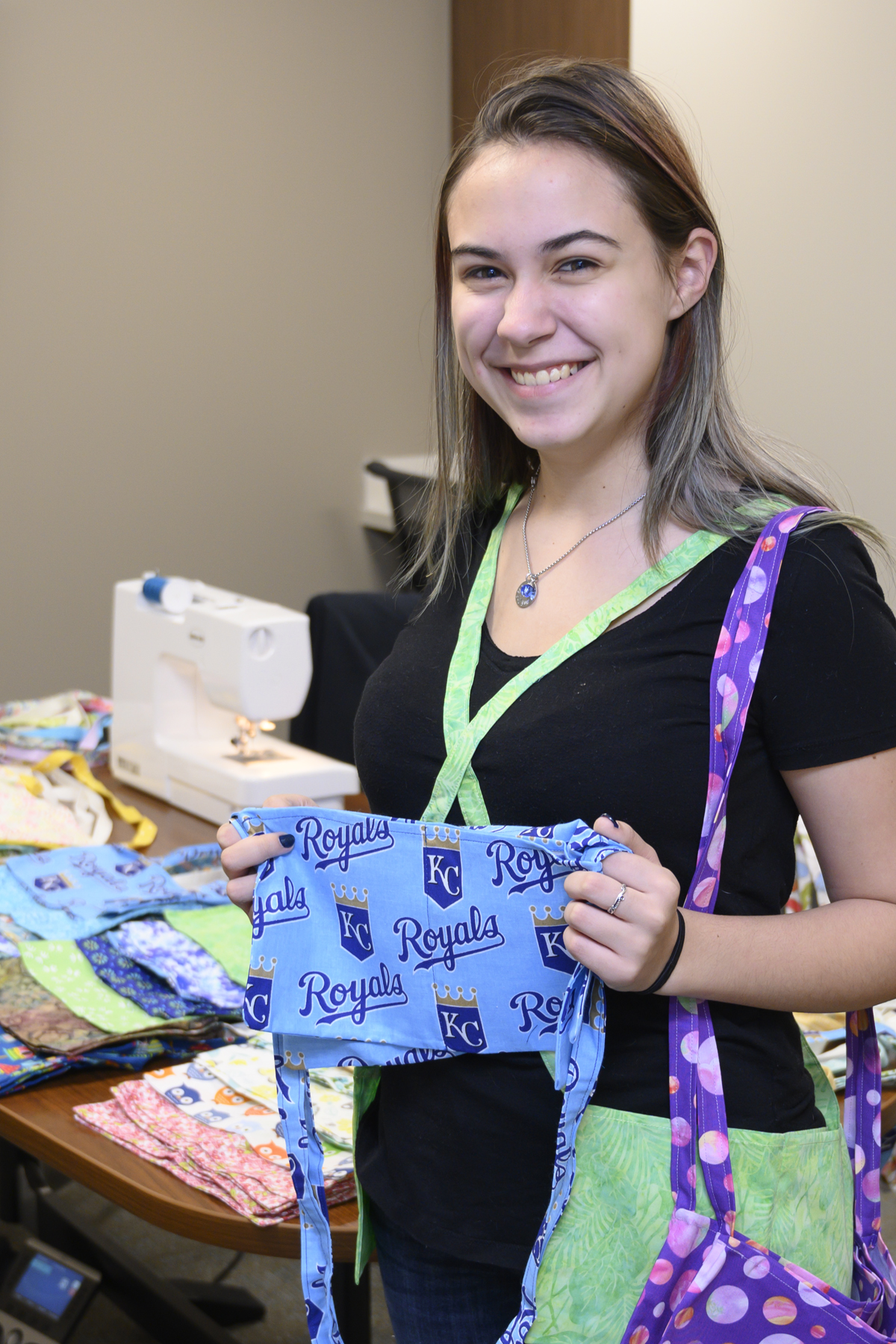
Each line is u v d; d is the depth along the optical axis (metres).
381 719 1.11
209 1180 1.30
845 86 3.01
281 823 1.08
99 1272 1.75
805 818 1.00
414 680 1.10
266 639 2.21
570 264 0.97
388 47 4.54
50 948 1.71
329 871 1.07
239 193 4.35
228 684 2.22
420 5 4.57
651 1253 0.97
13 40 3.87
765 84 3.23
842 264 3.09
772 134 3.23
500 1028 1.01
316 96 4.43
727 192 3.38
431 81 4.66
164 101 4.16
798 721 0.95
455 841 1.01
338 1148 1.33
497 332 0.99
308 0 4.35
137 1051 1.54
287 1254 1.25
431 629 1.15
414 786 1.08
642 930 0.89
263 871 1.08
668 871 0.91
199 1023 1.56
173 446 4.40
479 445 1.21
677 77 3.50
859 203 3.02
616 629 1.01
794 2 3.12
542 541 1.11
